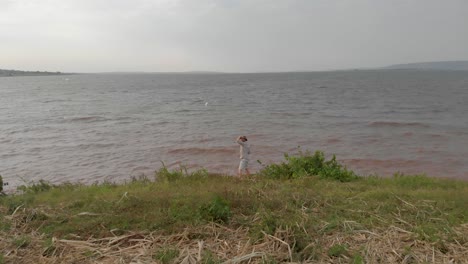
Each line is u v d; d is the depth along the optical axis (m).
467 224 4.91
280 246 4.20
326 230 4.79
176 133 24.25
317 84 96.19
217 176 9.52
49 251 4.23
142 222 4.96
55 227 4.93
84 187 8.80
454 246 4.25
